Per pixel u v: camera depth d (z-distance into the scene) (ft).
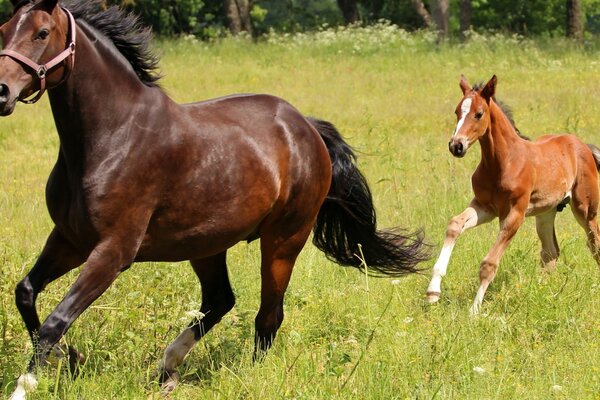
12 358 29.01
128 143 27.14
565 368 30.04
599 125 78.69
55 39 25.81
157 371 30.17
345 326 35.22
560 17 226.38
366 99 99.60
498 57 130.31
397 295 37.40
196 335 30.96
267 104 31.94
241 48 146.72
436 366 29.60
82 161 26.73
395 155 67.00
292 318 35.45
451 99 98.58
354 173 34.99
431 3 164.96
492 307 37.04
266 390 27.78
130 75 27.71
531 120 81.20
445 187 53.47
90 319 32.99
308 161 32.14
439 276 37.68
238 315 33.12
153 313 34.12
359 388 27.96
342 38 146.72
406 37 149.79
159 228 28.43
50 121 86.33
